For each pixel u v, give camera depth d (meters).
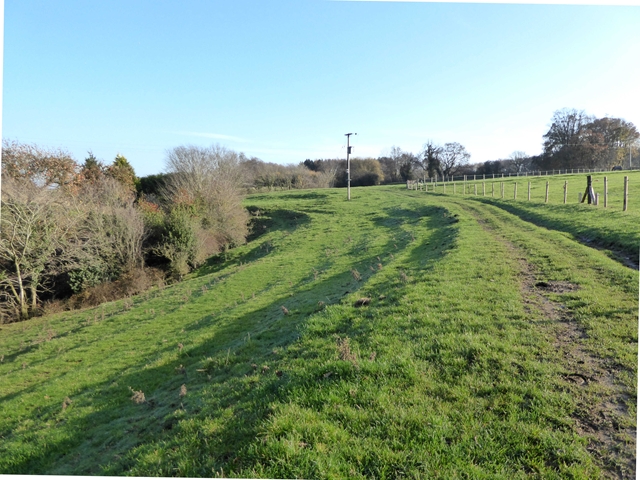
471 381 5.54
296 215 44.00
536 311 7.95
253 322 12.70
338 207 44.91
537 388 5.32
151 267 29.73
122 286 26.73
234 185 41.75
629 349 6.15
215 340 11.81
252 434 4.93
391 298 9.60
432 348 6.53
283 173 84.81
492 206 29.75
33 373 12.59
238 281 20.61
